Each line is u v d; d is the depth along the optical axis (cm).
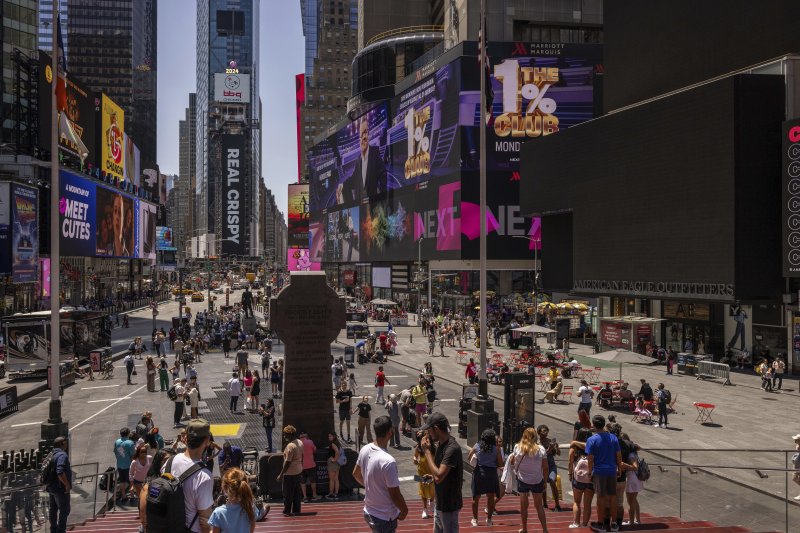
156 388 3662
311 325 1775
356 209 11912
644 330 4478
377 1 13488
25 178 6844
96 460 2208
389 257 10269
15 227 6091
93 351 3984
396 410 2355
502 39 8981
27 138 7612
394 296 10850
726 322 4491
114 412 3011
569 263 6159
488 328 6469
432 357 4991
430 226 8794
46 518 1291
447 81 8275
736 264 3941
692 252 4272
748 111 3953
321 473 1700
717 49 4653
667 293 4494
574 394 3438
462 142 7962
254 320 6088
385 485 700
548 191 5953
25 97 7456
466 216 7962
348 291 12888
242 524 677
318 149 14475
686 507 1488
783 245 3809
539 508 1070
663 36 5162
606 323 4672
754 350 4241
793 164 3741
